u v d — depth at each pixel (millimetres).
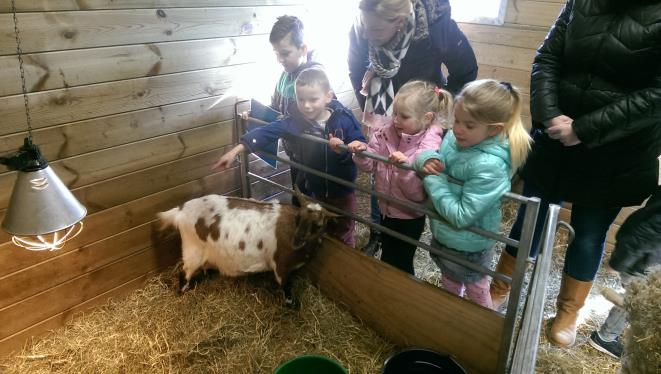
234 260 2010
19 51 1487
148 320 2016
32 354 1840
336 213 1963
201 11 1962
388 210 1828
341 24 2844
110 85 1762
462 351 1725
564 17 1597
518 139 1403
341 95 3104
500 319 1566
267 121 2150
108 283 2082
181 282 2139
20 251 1735
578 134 1452
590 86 1508
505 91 1364
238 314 2033
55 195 1167
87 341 1903
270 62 2375
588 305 2240
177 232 2250
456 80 1944
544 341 2027
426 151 1493
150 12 1783
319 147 1938
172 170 2129
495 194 1407
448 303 1686
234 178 2463
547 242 1226
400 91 1575
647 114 1339
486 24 2996
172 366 1808
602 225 1724
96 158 1822
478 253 1658
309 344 1926
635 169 1566
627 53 1382
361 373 1805
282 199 2816
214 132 2242
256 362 1815
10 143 1561
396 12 1596
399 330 1897
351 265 1970
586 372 1877
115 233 2016
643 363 1069
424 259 2594
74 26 1590
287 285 2027
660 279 1080
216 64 2115
